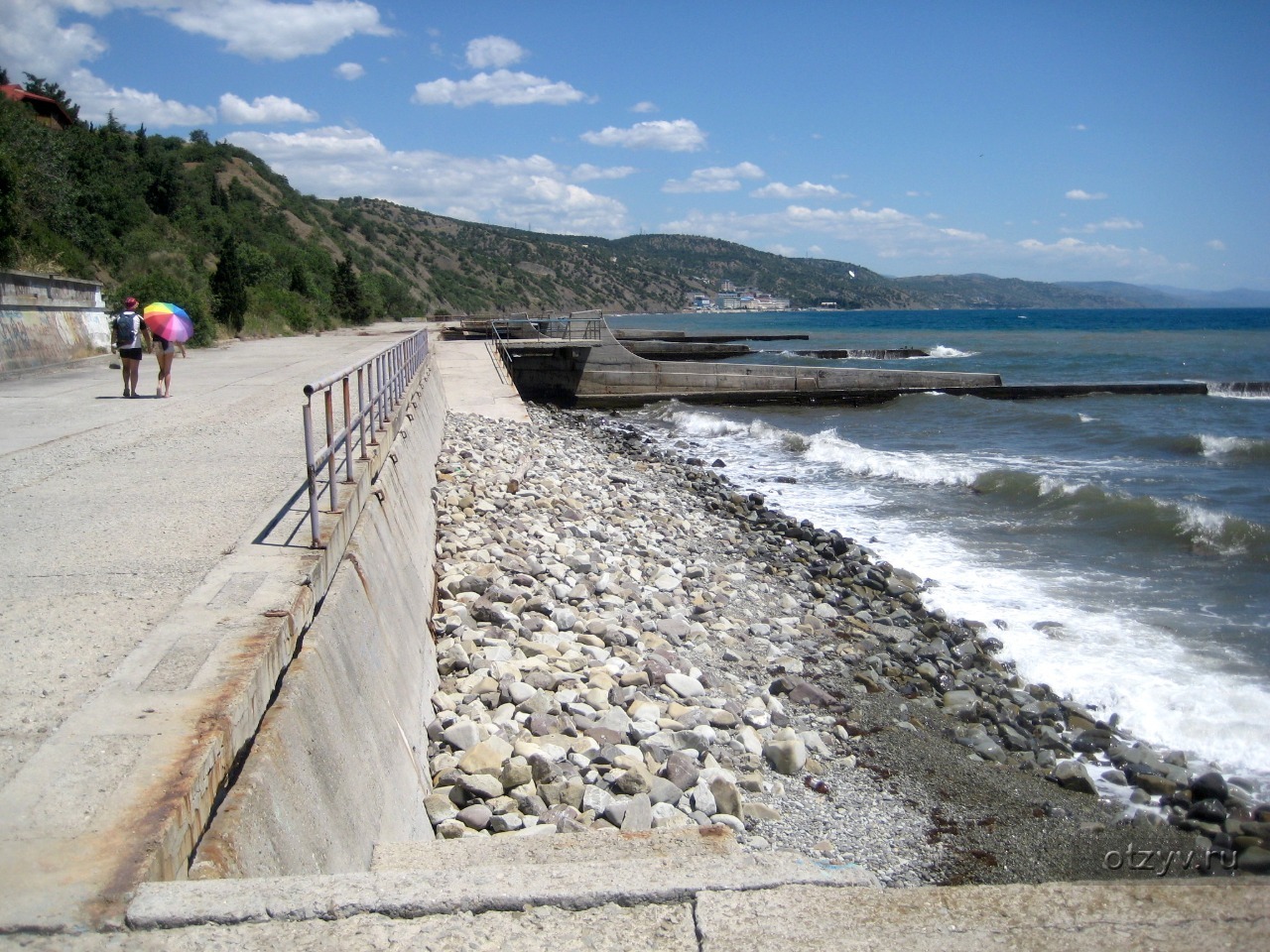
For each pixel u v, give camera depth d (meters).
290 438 11.39
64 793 3.44
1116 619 12.09
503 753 7.07
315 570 6.01
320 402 15.35
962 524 17.59
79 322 24.08
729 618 11.84
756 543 16.25
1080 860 7.05
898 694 10.09
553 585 11.27
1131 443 26.91
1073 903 3.14
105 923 2.83
